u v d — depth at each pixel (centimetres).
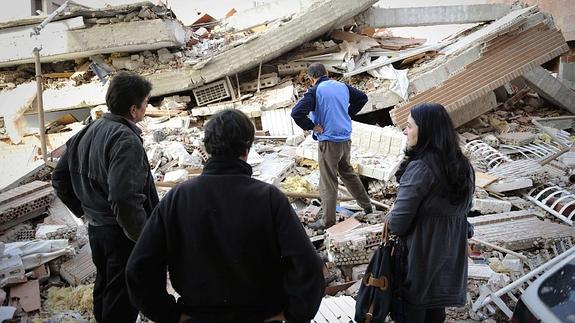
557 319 204
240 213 169
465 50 770
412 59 865
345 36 904
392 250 248
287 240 167
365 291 252
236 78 846
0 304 322
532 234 413
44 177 579
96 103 834
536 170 549
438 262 231
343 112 420
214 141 174
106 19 788
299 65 863
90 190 251
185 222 170
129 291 175
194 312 175
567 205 466
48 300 343
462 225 240
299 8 879
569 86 987
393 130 632
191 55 856
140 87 250
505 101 886
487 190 522
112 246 252
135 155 235
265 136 738
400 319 249
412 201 225
